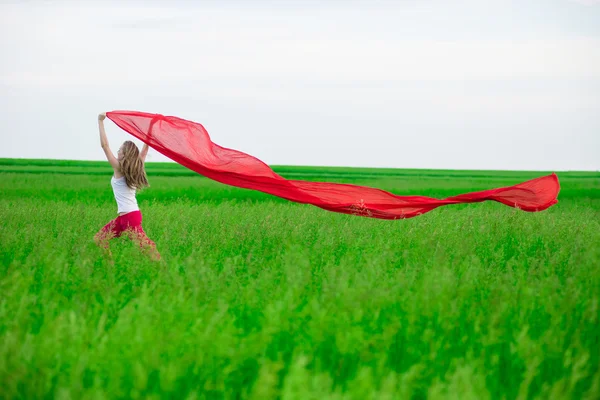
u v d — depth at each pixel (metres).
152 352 4.47
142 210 14.34
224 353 4.66
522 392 4.32
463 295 6.17
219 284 6.35
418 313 5.56
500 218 12.48
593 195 31.06
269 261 8.20
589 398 4.43
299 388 3.94
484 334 5.46
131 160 9.13
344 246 9.52
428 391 4.36
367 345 4.94
